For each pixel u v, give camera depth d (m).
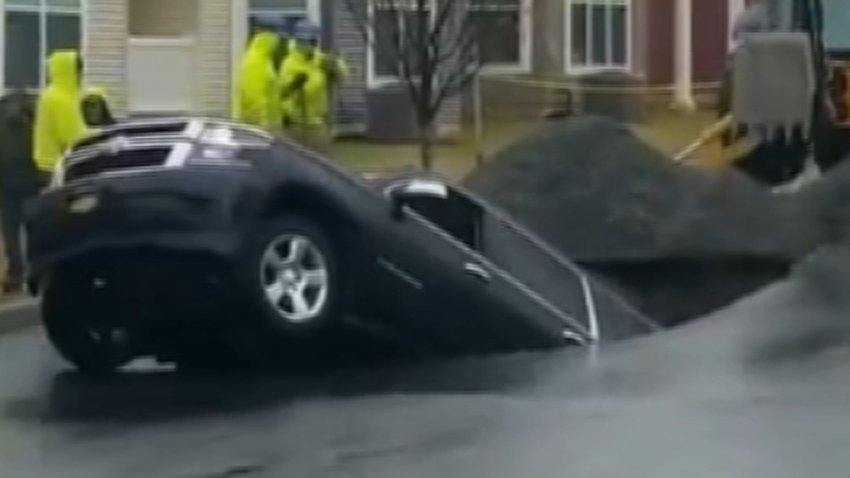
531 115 30.92
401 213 13.53
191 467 10.09
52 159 18.94
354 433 10.91
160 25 31.92
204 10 31.67
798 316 15.68
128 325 13.37
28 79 30.05
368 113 30.80
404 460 10.06
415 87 25.44
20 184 19.03
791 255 21.14
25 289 16.94
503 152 22.34
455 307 13.73
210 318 13.06
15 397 12.77
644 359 13.61
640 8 34.44
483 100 30.75
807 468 9.63
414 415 11.44
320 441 10.70
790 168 22.98
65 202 12.92
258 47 24.47
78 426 11.51
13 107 19.14
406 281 13.49
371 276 13.35
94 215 12.78
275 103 24.41
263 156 12.96
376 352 13.69
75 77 18.98
